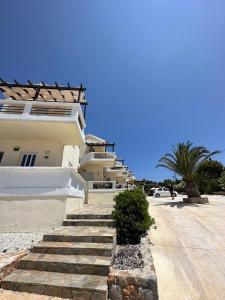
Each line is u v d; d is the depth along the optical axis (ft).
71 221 23.93
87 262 14.15
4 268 13.38
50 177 26.27
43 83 36.63
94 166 84.28
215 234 23.35
